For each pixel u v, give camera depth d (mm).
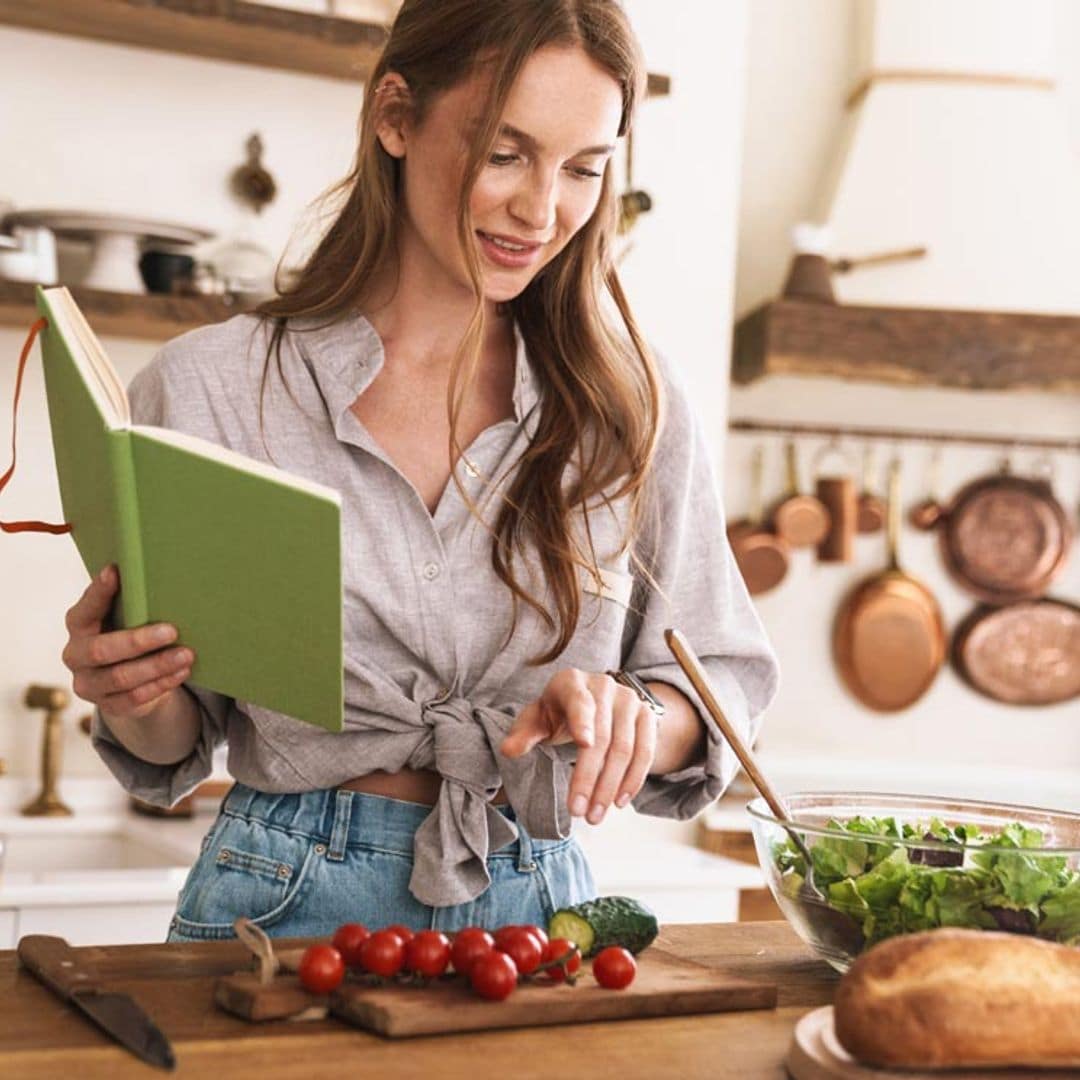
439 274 1543
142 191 2994
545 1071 1021
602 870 2811
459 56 1419
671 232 3221
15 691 2979
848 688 3850
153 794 1627
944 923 1203
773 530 3795
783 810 1334
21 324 2871
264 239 3072
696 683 1328
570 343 1582
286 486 1130
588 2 1392
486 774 1469
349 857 1469
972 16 3705
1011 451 3926
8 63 2904
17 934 2420
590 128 1394
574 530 1564
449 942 1178
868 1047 1007
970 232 3658
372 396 1571
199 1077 980
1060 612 3906
